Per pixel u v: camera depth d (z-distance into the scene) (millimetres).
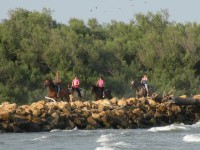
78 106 115625
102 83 130125
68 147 78750
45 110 109312
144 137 88812
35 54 183250
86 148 77000
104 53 196500
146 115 118875
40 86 177250
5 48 184625
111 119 112688
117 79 188375
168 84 193125
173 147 75250
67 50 184750
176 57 199500
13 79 175000
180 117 125250
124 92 188875
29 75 177625
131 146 76312
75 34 193375
